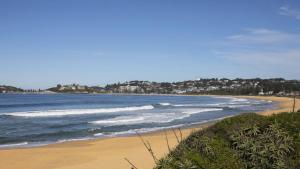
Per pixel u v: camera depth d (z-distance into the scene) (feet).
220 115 162.09
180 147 24.17
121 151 62.85
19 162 56.80
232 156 19.52
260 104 296.92
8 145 76.64
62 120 137.39
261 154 18.97
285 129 21.29
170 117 147.84
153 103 321.11
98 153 62.49
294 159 19.16
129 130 101.60
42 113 171.22
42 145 75.82
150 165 48.06
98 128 107.76
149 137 81.71
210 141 20.88
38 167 53.01
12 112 187.73
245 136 20.88
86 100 385.09
